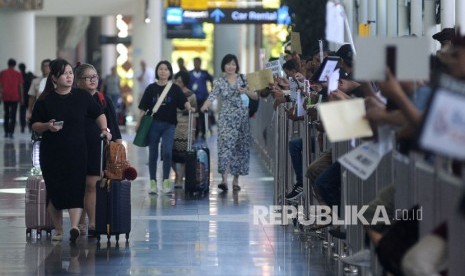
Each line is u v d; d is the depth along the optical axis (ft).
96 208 60.29
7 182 95.14
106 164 61.21
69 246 60.08
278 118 73.72
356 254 47.70
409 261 34.86
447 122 29.84
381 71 36.04
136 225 68.64
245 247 59.82
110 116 65.98
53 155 60.54
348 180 51.52
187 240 62.34
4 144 143.74
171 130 86.28
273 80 77.82
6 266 53.83
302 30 115.55
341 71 57.52
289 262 55.06
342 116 36.47
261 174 105.19
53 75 60.90
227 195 86.28
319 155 61.21
